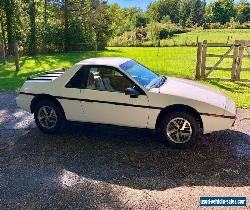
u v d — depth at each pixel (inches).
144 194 194.5
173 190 198.5
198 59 513.7
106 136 285.9
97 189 201.5
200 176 215.5
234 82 493.0
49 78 301.1
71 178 215.8
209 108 246.5
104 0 1100.5
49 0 1031.0
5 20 935.7
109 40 1205.1
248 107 356.5
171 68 646.5
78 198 191.9
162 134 258.2
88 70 273.6
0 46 901.2
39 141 278.2
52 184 208.7
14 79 530.3
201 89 273.3
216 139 273.7
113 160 240.5
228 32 1916.8
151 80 275.4
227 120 247.3
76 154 251.9
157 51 990.4
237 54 487.5
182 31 2023.9
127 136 285.0
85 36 1020.5
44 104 287.7
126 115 261.9
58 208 182.4
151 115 255.1
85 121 279.4
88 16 1048.8
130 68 276.4
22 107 300.4
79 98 273.9
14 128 310.2
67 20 1007.6
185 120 249.4
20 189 203.6
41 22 1029.2
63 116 287.1
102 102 266.4
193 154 247.3
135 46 1248.2
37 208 183.0
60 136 288.0
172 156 244.8
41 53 970.7
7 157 249.6
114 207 182.1
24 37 941.2
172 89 262.1
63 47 1010.1
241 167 226.4
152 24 1927.9
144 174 219.5
